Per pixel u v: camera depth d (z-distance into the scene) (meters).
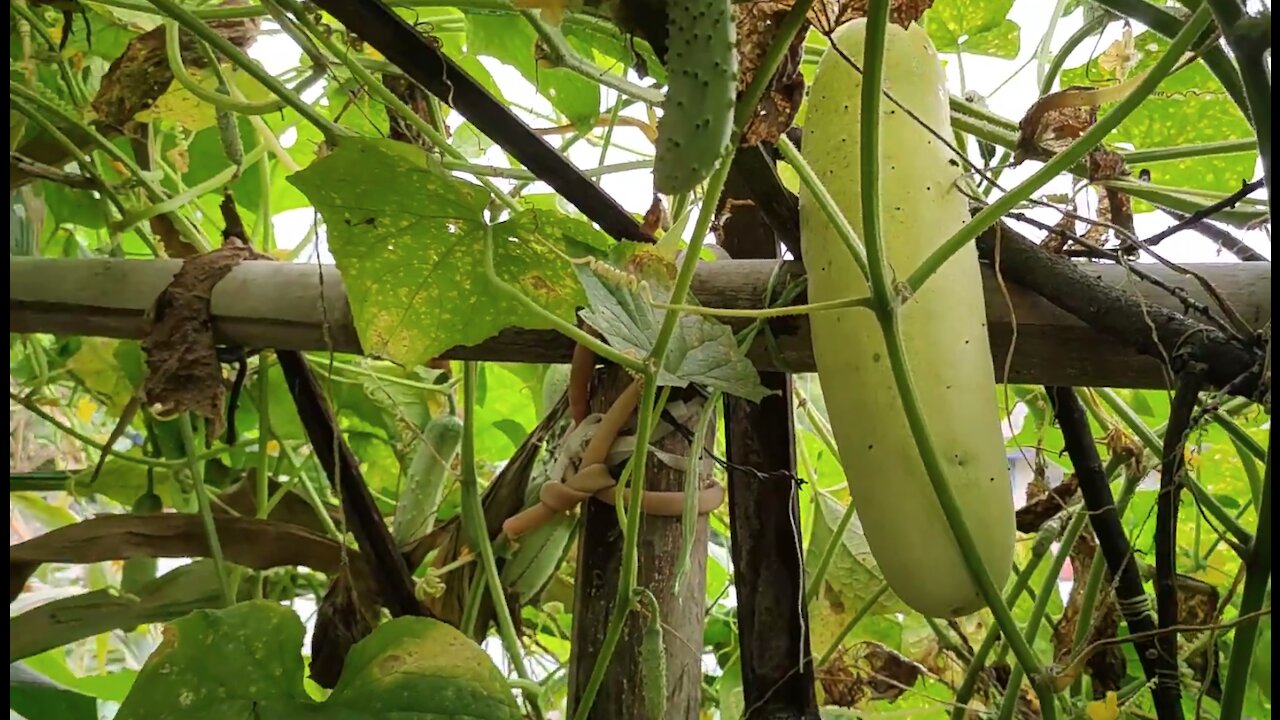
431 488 1.02
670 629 0.62
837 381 0.53
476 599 0.88
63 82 0.98
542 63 0.67
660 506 0.62
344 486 0.84
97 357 1.10
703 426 0.59
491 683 0.56
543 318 0.54
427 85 0.58
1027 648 0.50
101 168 1.10
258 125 1.03
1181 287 0.57
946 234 0.53
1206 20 0.43
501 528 0.91
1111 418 0.87
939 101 0.56
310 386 0.81
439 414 1.20
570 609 1.09
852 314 0.53
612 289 0.55
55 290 0.75
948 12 0.86
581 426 0.66
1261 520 0.56
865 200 0.45
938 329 0.52
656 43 0.40
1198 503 0.63
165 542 0.84
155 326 0.74
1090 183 0.63
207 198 1.21
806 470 1.10
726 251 0.72
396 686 0.55
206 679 0.54
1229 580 1.06
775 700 0.68
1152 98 0.88
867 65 0.42
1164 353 0.53
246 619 0.56
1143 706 0.93
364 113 0.75
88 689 1.17
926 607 0.51
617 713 0.62
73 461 1.83
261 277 0.74
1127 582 0.66
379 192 0.53
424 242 0.56
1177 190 0.71
